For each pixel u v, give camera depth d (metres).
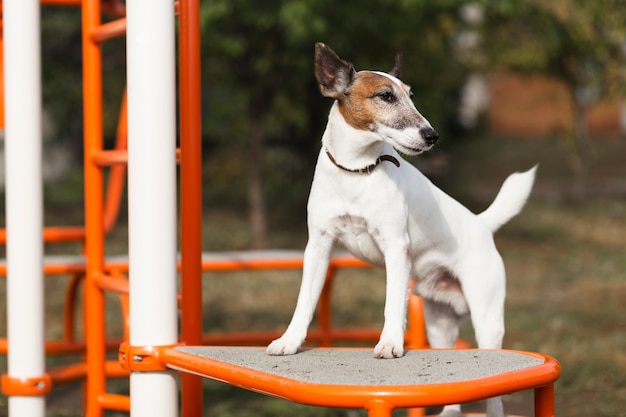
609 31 15.70
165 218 4.06
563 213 18.34
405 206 3.81
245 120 16.62
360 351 3.66
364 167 3.73
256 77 13.97
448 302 4.40
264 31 13.25
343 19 12.91
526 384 3.10
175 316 4.08
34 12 4.95
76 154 22.27
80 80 15.50
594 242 15.20
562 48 16.56
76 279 6.48
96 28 4.94
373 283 11.78
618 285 11.38
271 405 6.52
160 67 4.07
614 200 20.11
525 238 15.55
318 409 6.46
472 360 3.36
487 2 13.24
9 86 4.93
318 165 3.85
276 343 3.63
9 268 4.96
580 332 8.80
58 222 16.42
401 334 3.55
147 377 3.94
